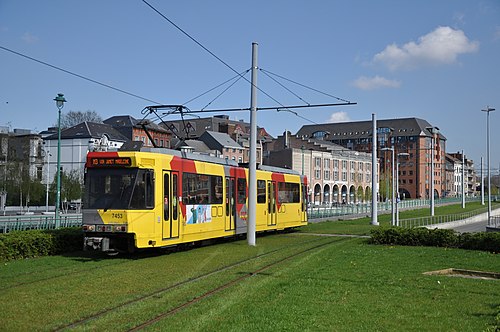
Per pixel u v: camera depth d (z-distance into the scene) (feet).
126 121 305.94
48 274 49.78
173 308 36.29
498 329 30.78
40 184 217.77
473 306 37.52
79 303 37.50
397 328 31.45
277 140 419.13
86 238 63.10
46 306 36.50
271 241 91.25
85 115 326.44
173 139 312.09
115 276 49.39
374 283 46.37
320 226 135.64
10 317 33.45
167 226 67.05
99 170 64.44
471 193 602.85
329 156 380.78
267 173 101.19
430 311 35.91
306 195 121.08
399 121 467.11
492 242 76.18
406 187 447.83
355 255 68.49
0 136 219.00
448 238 81.35
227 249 75.61
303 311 35.19
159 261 61.00
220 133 347.97
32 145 251.19
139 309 35.70
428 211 254.88
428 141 454.40
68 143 262.67
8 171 209.67
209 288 43.68
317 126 521.65
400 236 84.89
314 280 47.75
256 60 82.33
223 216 82.94
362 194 386.11
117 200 63.00
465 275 53.88
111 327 31.12
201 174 76.54
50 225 105.60
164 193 66.69
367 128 488.44
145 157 64.34
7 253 59.16
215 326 31.22
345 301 38.70
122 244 64.39
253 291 42.42
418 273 52.80
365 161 428.56
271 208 102.17
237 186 88.38
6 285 44.09
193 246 79.30
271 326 31.22
